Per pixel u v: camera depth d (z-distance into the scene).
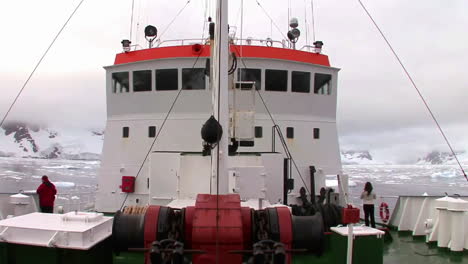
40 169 180.00
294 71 11.17
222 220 4.88
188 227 5.39
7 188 81.81
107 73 11.64
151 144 11.10
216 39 5.89
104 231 5.81
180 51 11.27
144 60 11.12
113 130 11.56
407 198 11.27
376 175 199.50
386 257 8.52
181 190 8.09
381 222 12.55
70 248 5.16
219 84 5.58
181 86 10.94
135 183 11.08
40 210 10.35
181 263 4.60
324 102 11.60
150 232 5.23
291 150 11.10
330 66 12.40
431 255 8.70
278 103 11.07
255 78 11.00
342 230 6.65
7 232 5.37
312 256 7.54
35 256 5.28
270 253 4.59
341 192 10.90
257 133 10.92
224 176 5.53
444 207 9.08
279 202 8.80
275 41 12.55
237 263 4.75
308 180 11.13
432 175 196.38
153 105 11.13
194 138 10.83
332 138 11.71
